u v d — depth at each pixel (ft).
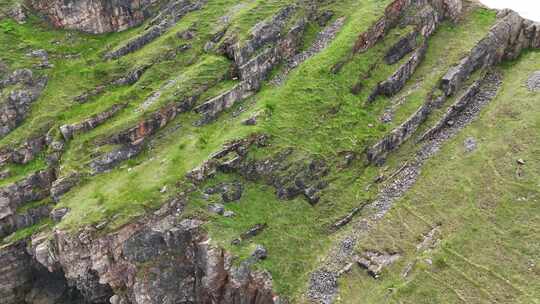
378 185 173.88
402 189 171.53
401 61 204.54
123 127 184.96
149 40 225.56
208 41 216.74
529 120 178.91
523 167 165.37
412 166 178.60
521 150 170.81
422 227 157.69
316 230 161.89
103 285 168.04
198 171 164.76
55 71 215.10
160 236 156.76
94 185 174.60
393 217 162.71
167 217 157.99
